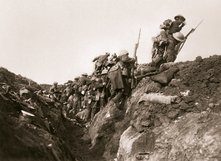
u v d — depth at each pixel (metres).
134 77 16.52
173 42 15.81
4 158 7.84
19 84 18.58
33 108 13.01
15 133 9.11
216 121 10.83
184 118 11.86
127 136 13.01
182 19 16.19
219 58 13.34
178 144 10.91
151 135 12.16
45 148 9.96
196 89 12.55
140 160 11.62
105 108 17.61
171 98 12.55
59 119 17.12
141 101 13.47
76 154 14.95
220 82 12.49
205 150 10.04
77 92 23.02
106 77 18.91
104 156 15.23
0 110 9.99
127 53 16.78
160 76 13.66
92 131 17.28
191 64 13.67
